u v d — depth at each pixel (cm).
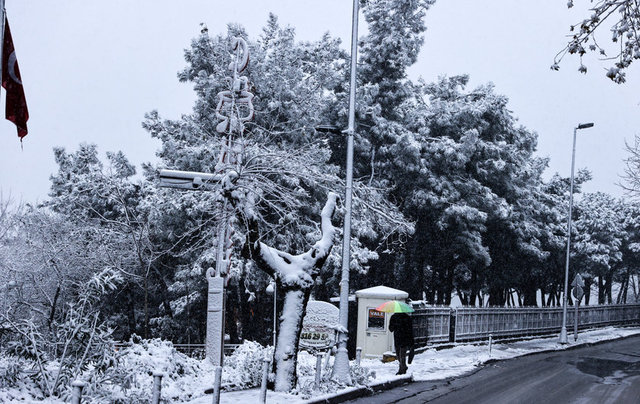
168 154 3438
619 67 750
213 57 3453
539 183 6262
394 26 4150
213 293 1844
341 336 1723
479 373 2191
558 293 7244
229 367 1823
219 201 1912
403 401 1577
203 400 1373
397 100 4244
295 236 2906
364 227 3462
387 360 2375
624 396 1725
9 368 1201
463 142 4103
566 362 2623
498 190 4678
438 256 4462
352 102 1845
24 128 1309
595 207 6619
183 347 2872
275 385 1557
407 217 4150
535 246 5191
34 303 3038
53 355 1398
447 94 4656
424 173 4012
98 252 3191
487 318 3416
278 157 1938
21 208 3262
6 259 2977
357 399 1588
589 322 4991
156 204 3192
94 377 1224
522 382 1980
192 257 3294
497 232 4875
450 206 4081
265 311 3891
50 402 1141
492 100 4384
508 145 4503
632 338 4266
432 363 2403
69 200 3841
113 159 4006
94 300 1330
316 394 1516
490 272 5234
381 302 2461
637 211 6719
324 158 3234
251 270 3231
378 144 4125
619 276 7562
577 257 6219
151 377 1433
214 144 3180
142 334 3756
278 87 3303
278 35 3756
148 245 3045
